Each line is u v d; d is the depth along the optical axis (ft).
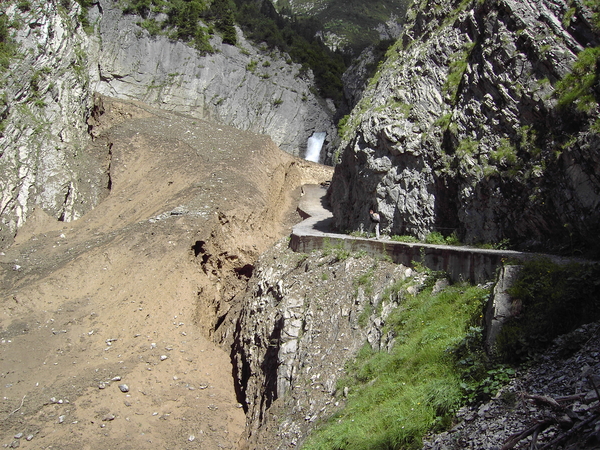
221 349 73.61
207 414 58.95
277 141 191.21
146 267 79.87
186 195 98.89
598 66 43.01
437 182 55.11
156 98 174.70
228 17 199.00
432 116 59.31
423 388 32.55
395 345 40.57
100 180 114.42
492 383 28.81
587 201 39.45
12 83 108.47
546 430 22.41
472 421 27.63
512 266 34.65
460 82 56.95
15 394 58.80
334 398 41.65
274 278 65.41
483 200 49.24
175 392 61.72
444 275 45.34
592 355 26.53
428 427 29.63
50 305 74.84
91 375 61.87
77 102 122.01
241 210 96.99
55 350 66.64
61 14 128.67
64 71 121.29
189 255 83.30
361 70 208.13
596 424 19.99
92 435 53.98
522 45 49.39
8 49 112.27
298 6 441.68
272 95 194.80
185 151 116.06
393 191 59.57
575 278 31.48
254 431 52.08
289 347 51.78
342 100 213.66
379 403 35.60
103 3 176.24
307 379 46.55
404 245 50.57
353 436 33.19
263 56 204.64
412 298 44.91
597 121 39.91
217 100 183.52
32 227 97.25
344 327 48.70
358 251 56.90
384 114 63.31
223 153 118.62
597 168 39.06
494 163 48.47
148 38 178.19
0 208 95.30
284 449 40.96
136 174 112.68
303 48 222.69
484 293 37.96
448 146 55.21
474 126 52.47
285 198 130.21
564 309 30.53
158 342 69.31
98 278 79.56
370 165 62.54
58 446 52.21
